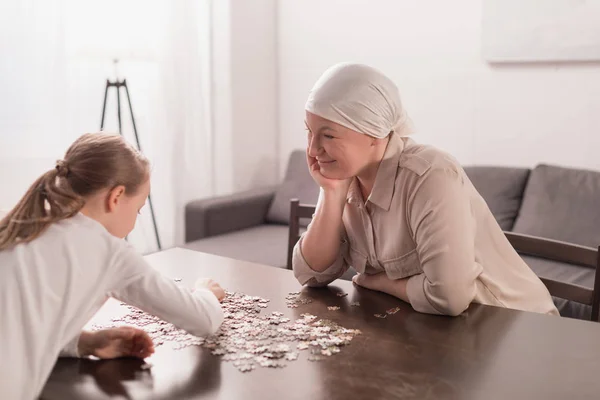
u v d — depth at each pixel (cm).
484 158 402
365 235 188
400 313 169
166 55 411
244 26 457
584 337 153
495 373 136
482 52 390
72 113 369
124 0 366
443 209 166
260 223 440
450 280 164
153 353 147
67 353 146
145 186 151
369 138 168
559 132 376
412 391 129
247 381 134
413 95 421
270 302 178
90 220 140
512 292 186
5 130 343
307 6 459
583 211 334
